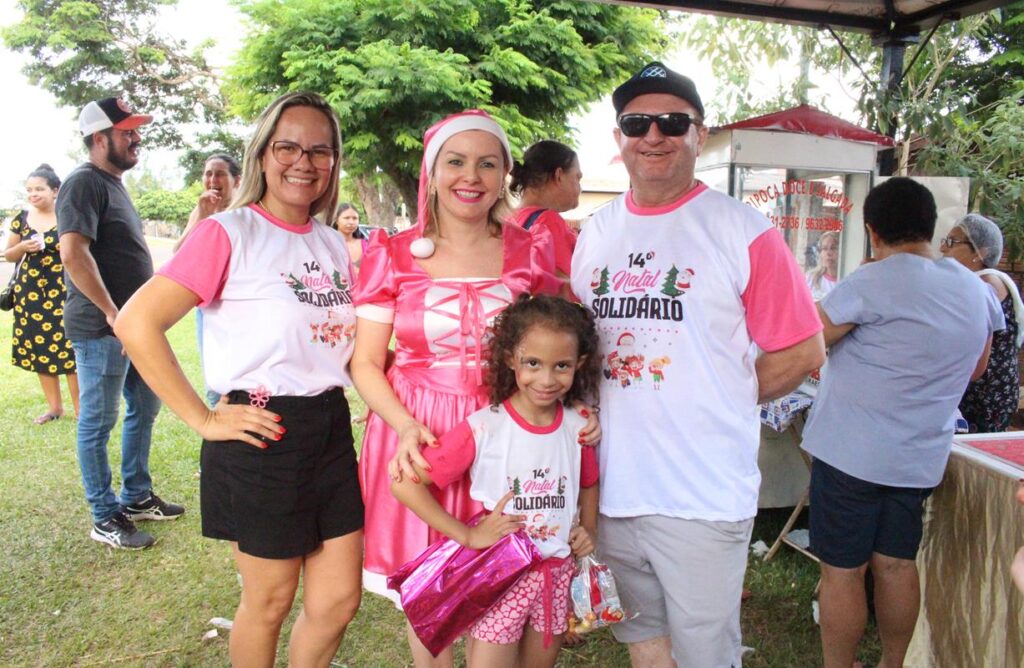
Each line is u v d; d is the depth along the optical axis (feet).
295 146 6.44
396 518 6.76
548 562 6.08
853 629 7.63
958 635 7.59
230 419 6.28
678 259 5.87
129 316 6.05
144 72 65.21
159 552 11.48
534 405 6.01
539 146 10.14
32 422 18.11
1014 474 6.90
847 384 7.50
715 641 6.12
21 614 9.73
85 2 60.54
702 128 6.02
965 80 26.91
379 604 10.14
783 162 12.72
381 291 6.55
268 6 36.96
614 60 39.70
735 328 5.86
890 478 7.20
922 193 7.48
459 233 6.64
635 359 6.01
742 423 5.96
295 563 6.73
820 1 13.19
